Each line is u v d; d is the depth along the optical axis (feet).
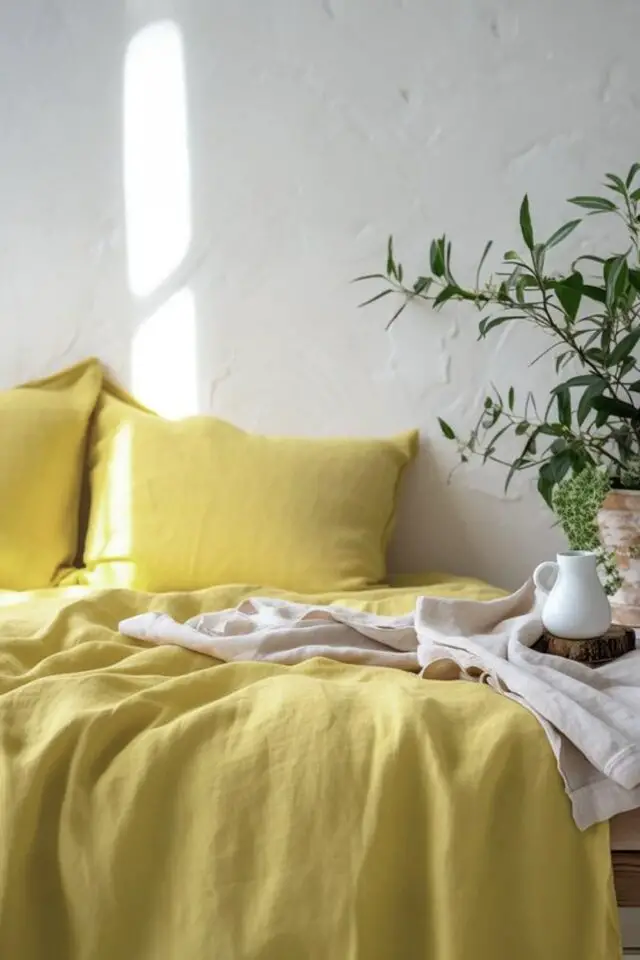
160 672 4.52
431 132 7.27
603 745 3.54
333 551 6.64
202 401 7.47
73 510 7.10
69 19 7.31
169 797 3.66
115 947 3.49
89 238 7.42
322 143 7.30
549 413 7.39
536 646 4.58
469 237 7.32
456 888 3.36
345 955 3.34
